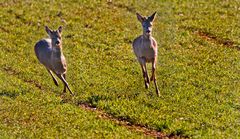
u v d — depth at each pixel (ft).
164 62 393.09
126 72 376.27
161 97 331.98
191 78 365.61
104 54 409.69
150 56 333.62
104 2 527.81
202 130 293.43
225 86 353.31
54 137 279.90
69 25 469.98
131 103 322.96
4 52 408.05
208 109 318.45
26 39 438.40
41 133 283.59
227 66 388.37
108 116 311.47
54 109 312.09
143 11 507.71
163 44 428.97
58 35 326.44
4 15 486.38
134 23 478.18
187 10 510.58
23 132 284.00
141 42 333.21
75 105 321.73
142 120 304.30
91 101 326.85
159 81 358.02
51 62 330.34
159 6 519.19
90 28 464.24
